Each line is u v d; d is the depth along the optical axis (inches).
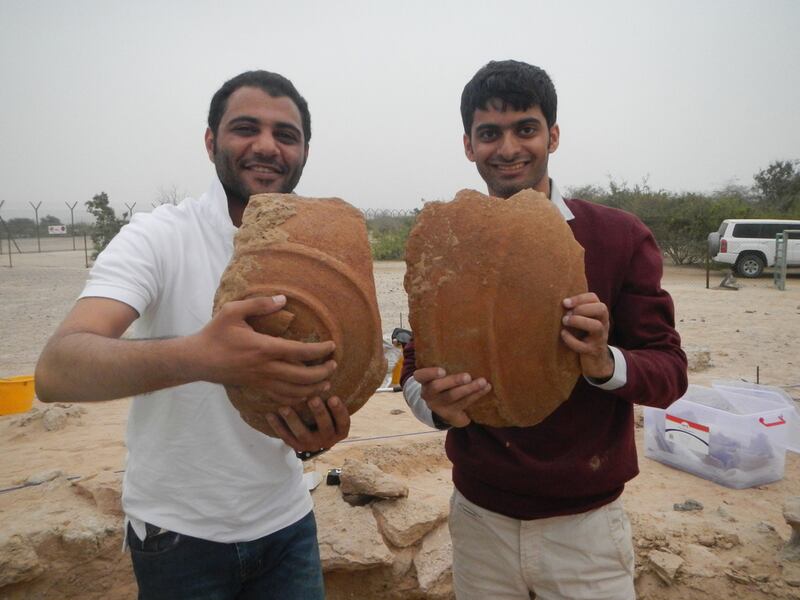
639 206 1128.8
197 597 90.7
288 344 65.9
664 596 149.6
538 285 78.4
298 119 95.4
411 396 104.3
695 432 212.4
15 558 148.3
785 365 350.9
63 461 220.8
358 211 84.4
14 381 282.2
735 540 162.1
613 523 96.7
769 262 841.5
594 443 94.4
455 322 79.9
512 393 81.4
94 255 1235.2
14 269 1061.8
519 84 93.7
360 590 159.6
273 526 95.2
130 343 67.5
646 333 94.0
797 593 142.8
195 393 87.7
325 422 76.4
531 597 115.9
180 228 88.7
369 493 174.2
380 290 722.2
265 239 76.8
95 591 158.4
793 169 1644.9
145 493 89.6
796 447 225.5
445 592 155.3
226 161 92.9
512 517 97.6
